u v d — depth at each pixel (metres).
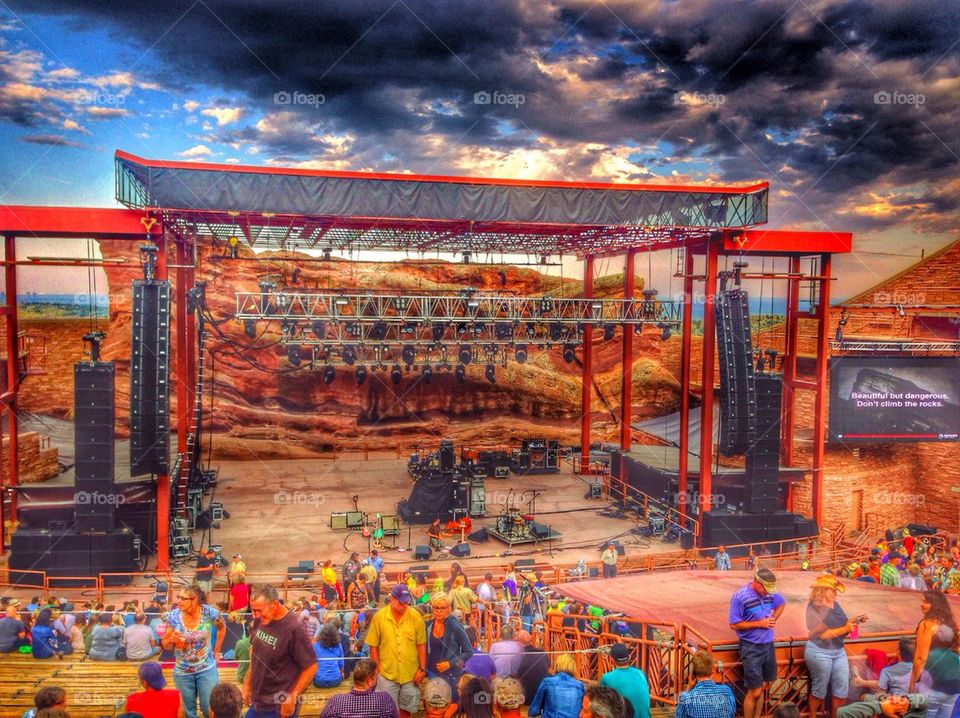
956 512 30.84
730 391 26.84
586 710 7.08
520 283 48.69
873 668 8.82
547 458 40.00
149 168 23.28
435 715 8.00
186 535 26.47
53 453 31.94
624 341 35.72
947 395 29.78
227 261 41.91
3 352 35.91
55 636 13.34
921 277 34.56
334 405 43.19
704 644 8.73
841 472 30.53
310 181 24.31
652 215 26.61
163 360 23.41
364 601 17.33
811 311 30.45
